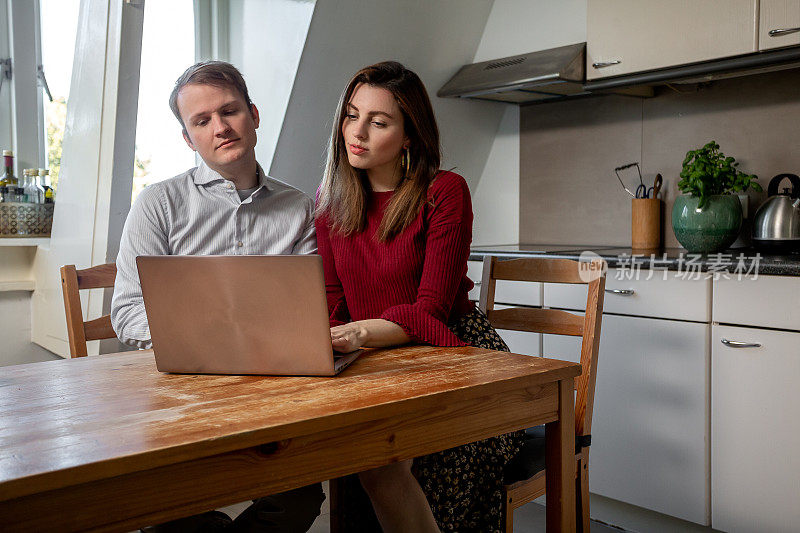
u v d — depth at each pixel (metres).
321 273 1.16
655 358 2.51
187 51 3.10
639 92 3.11
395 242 1.63
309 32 2.80
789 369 2.19
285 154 3.09
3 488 0.75
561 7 3.26
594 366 1.78
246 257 1.17
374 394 1.11
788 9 2.41
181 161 3.14
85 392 1.16
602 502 2.75
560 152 3.52
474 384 1.18
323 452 1.02
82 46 2.48
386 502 1.42
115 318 1.68
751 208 2.88
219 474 0.93
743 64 2.54
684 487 2.45
